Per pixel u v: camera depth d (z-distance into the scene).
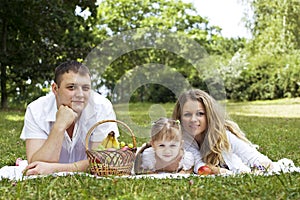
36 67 14.27
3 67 14.53
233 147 3.90
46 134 3.68
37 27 13.99
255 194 2.57
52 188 2.71
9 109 14.45
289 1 19.02
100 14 22.44
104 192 2.62
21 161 4.09
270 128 9.23
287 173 3.13
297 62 21.02
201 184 2.80
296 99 20.45
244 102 20.47
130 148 3.43
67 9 14.34
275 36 20.05
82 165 3.44
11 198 2.54
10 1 13.28
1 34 14.59
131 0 22.16
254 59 21.08
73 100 3.44
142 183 2.85
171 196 2.56
